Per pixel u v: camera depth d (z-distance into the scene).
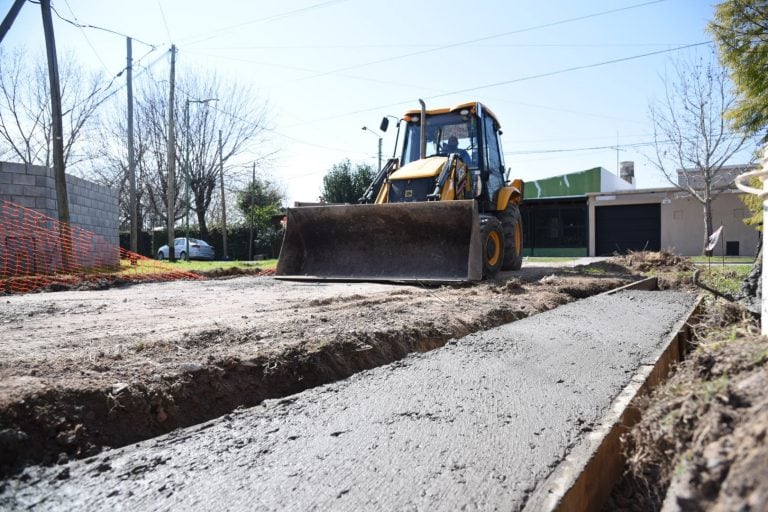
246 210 35.34
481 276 7.92
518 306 5.82
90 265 12.88
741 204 22.89
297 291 7.32
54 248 11.58
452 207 7.96
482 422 2.35
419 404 2.60
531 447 2.09
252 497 1.76
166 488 1.85
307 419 2.44
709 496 1.38
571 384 2.89
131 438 2.61
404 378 3.04
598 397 2.66
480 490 1.77
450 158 8.81
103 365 3.06
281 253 9.13
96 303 6.15
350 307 5.47
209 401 3.02
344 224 8.77
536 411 2.48
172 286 8.51
